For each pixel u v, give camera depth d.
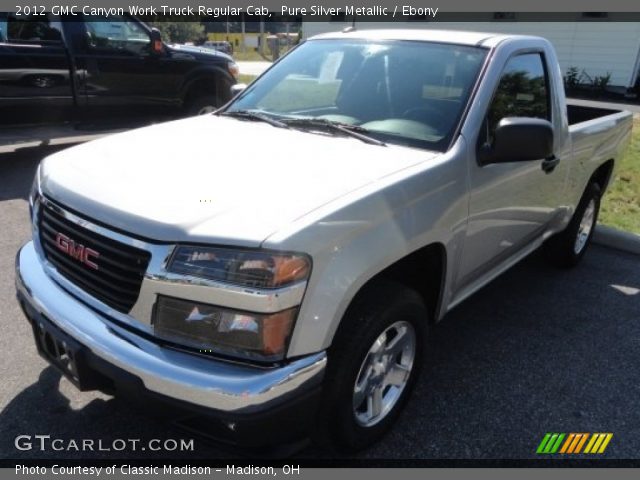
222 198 2.19
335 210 2.15
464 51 3.28
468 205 2.85
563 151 3.82
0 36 6.65
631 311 4.16
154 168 2.48
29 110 6.99
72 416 2.79
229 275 1.97
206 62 8.58
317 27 21.72
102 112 7.66
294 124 3.23
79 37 7.20
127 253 2.11
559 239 4.64
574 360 3.49
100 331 2.17
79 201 2.29
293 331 2.03
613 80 16.86
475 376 3.29
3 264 4.38
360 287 2.24
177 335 2.06
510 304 4.20
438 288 2.88
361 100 3.29
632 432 2.89
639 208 6.32
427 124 2.98
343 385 2.30
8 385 2.98
